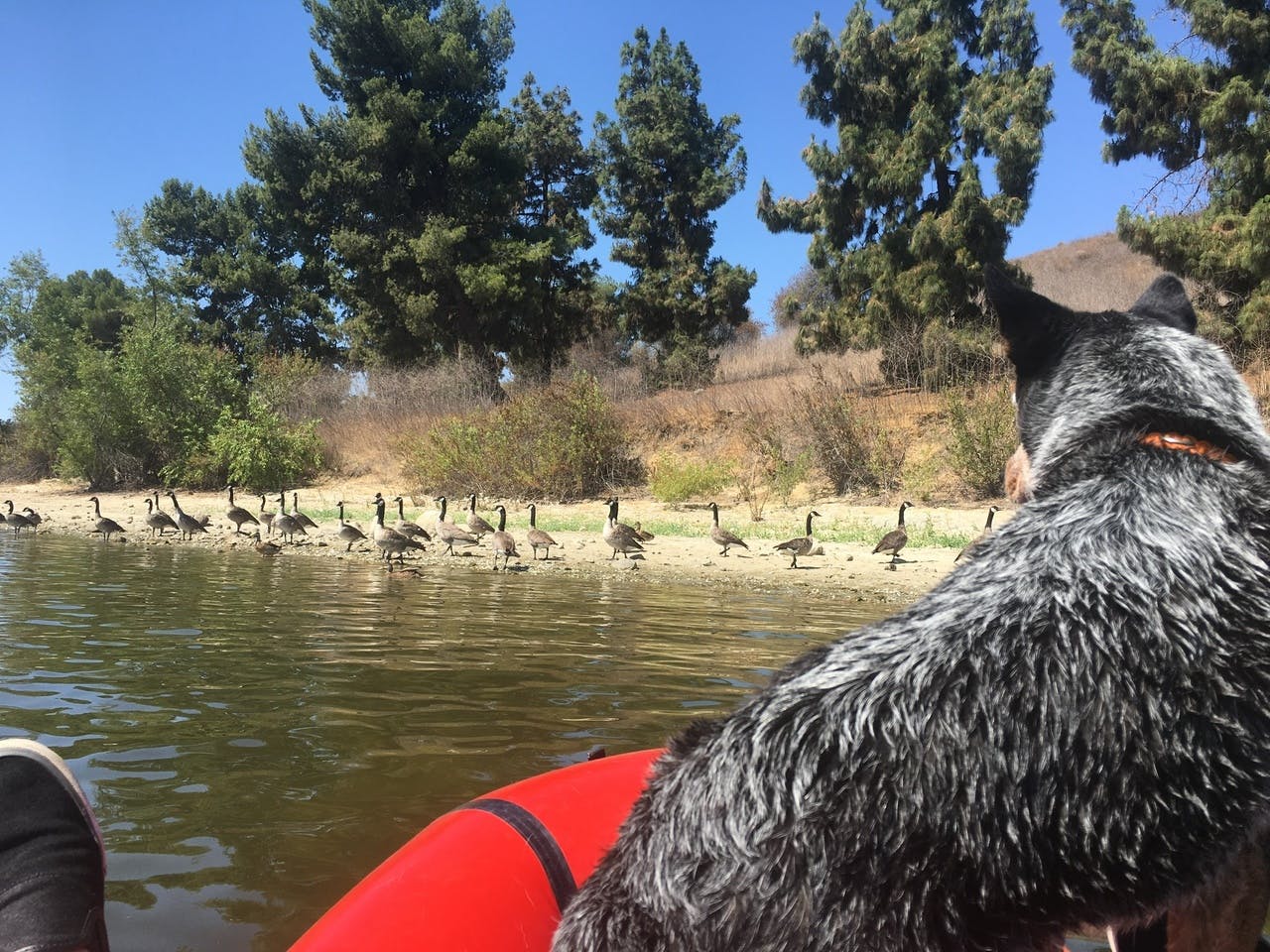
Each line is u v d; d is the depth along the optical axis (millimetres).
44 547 16812
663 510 20266
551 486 22484
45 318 42750
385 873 2457
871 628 1470
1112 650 1287
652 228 36406
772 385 24359
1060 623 1321
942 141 20562
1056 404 1754
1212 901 1456
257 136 33812
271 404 29656
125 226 37812
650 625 9000
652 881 1385
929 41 20375
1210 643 1300
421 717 5605
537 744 5078
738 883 1301
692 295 35156
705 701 6016
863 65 21172
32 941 1828
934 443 19203
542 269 33094
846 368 23344
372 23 32344
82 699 5977
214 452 27906
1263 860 1425
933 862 1235
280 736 5211
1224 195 16953
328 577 12734
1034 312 1857
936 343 19859
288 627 8703
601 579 12719
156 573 13016
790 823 1293
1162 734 1244
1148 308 1985
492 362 33281
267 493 26562
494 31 34344
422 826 3965
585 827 2682
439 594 11109
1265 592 1352
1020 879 1227
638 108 35875
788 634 8539
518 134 37906
